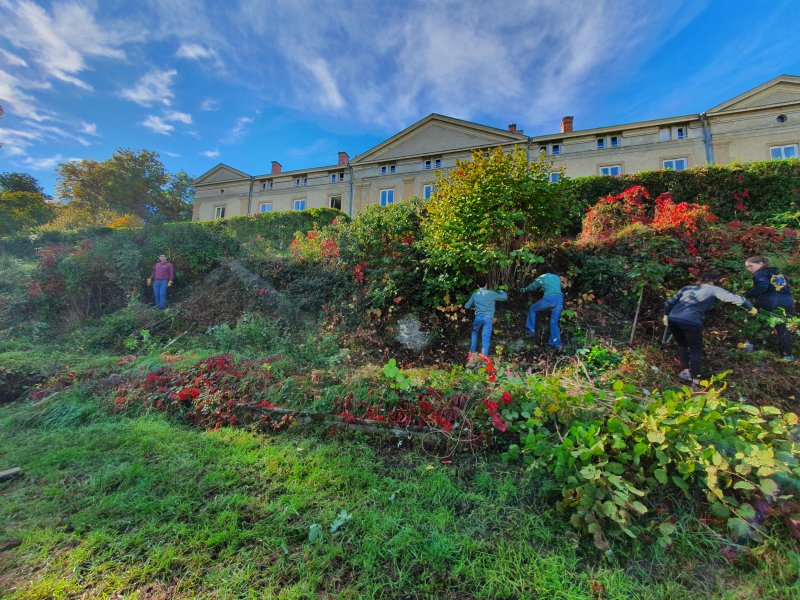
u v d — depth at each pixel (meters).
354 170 23.69
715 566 1.59
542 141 19.47
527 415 2.46
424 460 2.51
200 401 3.30
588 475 1.82
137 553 1.67
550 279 4.66
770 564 1.53
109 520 1.88
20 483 2.26
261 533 1.79
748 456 1.79
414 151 22.30
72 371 4.06
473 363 3.78
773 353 3.68
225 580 1.51
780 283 3.79
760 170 7.36
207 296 6.99
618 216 6.39
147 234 8.27
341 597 1.44
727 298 3.44
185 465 2.42
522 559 1.64
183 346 5.39
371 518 1.89
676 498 1.92
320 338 5.24
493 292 4.61
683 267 4.76
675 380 3.47
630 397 2.46
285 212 13.68
